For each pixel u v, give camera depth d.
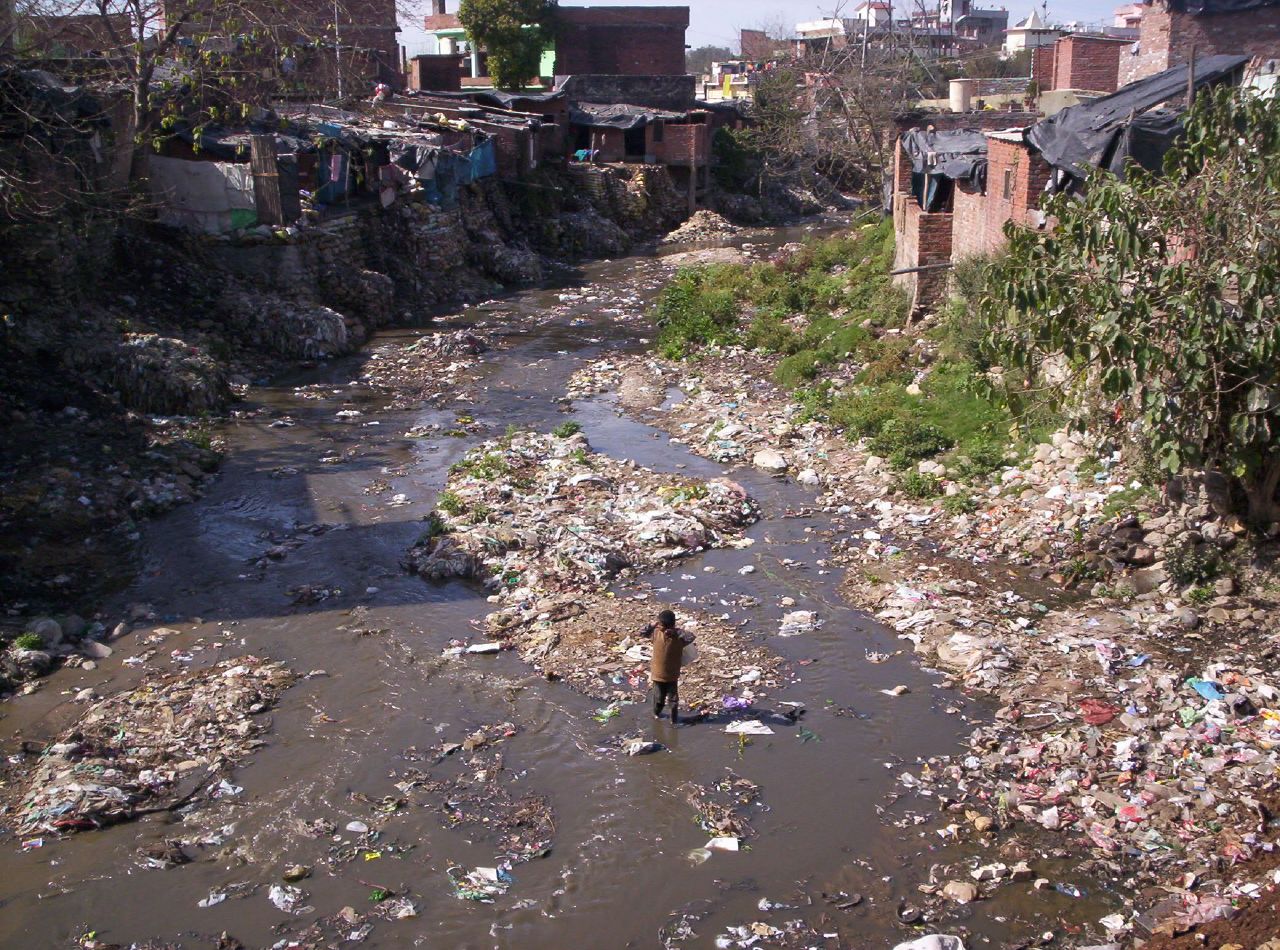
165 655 11.84
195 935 7.80
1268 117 10.96
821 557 14.13
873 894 8.11
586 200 46.62
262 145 25.44
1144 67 26.56
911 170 27.91
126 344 20.52
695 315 27.19
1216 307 10.06
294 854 8.68
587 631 12.16
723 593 13.18
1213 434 11.23
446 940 7.73
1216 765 9.17
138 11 23.61
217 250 25.70
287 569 14.02
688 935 7.75
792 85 55.75
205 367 20.98
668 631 10.27
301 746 10.15
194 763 9.86
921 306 22.19
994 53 62.16
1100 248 11.18
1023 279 11.38
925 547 14.14
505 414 21.08
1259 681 10.28
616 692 11.00
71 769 9.60
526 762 9.89
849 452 17.72
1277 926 7.23
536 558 13.96
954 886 8.08
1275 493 12.16
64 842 8.81
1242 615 11.50
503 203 40.88
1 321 19.45
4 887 8.28
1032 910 7.84
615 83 56.44
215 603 13.08
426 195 33.56
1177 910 7.69
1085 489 14.05
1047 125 16.73
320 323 24.98
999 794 9.16
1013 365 12.12
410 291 31.47
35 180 20.83
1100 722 9.97
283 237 25.81
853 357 22.27
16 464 16.33
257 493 16.69
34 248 20.66
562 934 7.79
